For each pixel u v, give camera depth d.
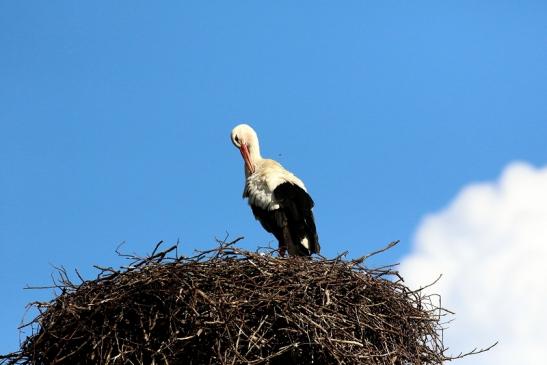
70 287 13.63
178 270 13.38
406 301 14.16
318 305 13.39
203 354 13.01
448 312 14.36
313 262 14.05
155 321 13.05
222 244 13.84
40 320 13.55
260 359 12.61
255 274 13.72
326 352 13.17
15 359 13.55
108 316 13.29
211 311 12.97
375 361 13.32
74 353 13.20
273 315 13.20
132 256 13.70
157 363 13.12
